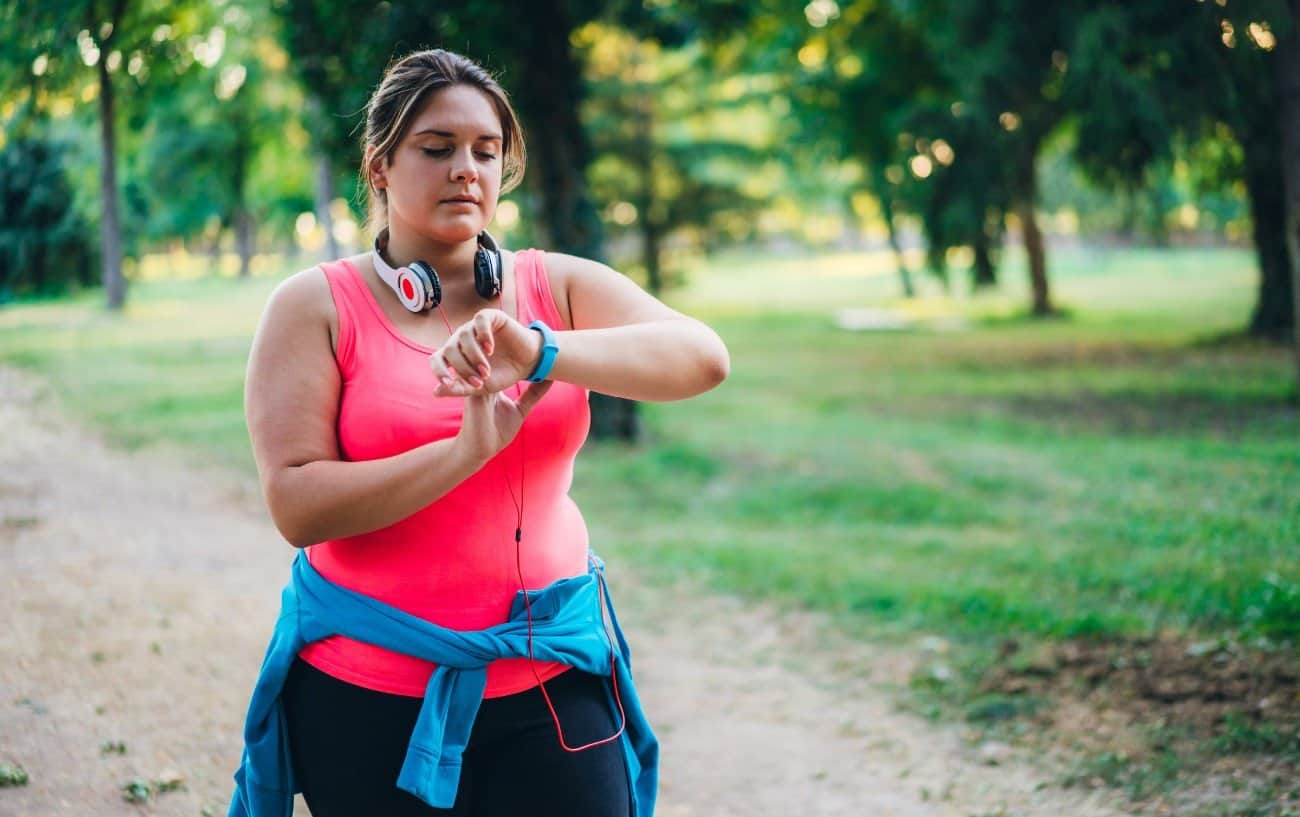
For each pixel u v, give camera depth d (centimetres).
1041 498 848
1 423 1027
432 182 178
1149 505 759
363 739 179
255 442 176
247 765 188
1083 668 479
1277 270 1767
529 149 1107
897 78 2166
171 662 454
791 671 521
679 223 3212
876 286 4234
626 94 2969
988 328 2388
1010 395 1424
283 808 187
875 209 3362
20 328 1630
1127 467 906
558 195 1107
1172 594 551
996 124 1730
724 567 691
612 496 916
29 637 462
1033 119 1720
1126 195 1568
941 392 1485
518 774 181
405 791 179
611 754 188
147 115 1046
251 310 2481
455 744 176
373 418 177
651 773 205
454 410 178
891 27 2116
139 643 472
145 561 612
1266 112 1250
